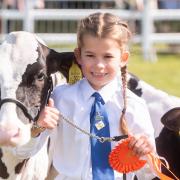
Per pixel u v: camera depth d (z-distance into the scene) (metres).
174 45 21.52
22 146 4.81
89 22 4.77
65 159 4.89
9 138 4.53
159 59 19.28
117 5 19.56
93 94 4.88
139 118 4.83
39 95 5.08
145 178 5.39
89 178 4.79
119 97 4.90
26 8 18.08
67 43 19.97
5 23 18.66
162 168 6.09
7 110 4.83
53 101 4.90
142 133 4.81
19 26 19.06
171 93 12.98
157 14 19.08
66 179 4.84
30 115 4.94
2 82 4.97
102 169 4.80
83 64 4.82
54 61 5.32
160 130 6.23
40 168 5.58
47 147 5.58
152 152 4.68
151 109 6.23
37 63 5.12
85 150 4.82
